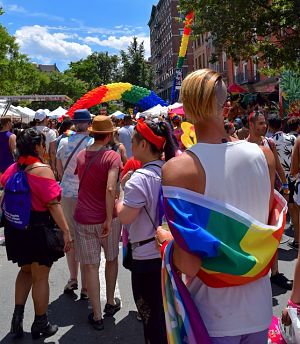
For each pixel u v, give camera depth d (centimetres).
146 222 298
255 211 188
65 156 468
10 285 499
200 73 186
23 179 349
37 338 375
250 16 1580
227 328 182
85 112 477
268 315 191
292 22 1516
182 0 1684
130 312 423
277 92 2280
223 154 181
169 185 178
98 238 395
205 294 185
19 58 3531
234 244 178
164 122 309
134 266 306
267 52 1623
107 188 378
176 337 187
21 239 356
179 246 172
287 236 664
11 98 2419
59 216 356
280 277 475
